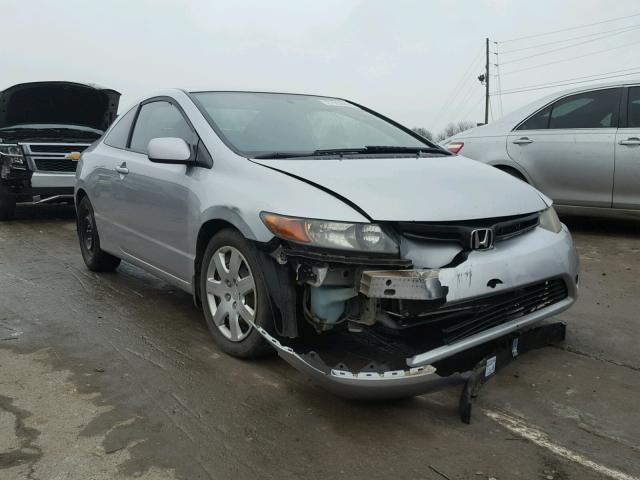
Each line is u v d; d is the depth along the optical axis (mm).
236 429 2850
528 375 3488
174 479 2469
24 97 9336
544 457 2658
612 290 5016
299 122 4188
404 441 2773
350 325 2961
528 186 3633
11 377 3375
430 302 2770
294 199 3010
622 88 6414
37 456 2611
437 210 2941
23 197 8758
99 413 2984
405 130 4668
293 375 3400
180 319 4344
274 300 3059
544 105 6945
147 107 4809
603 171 6391
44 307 4605
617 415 3035
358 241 2799
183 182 3844
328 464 2584
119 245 4906
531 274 3096
